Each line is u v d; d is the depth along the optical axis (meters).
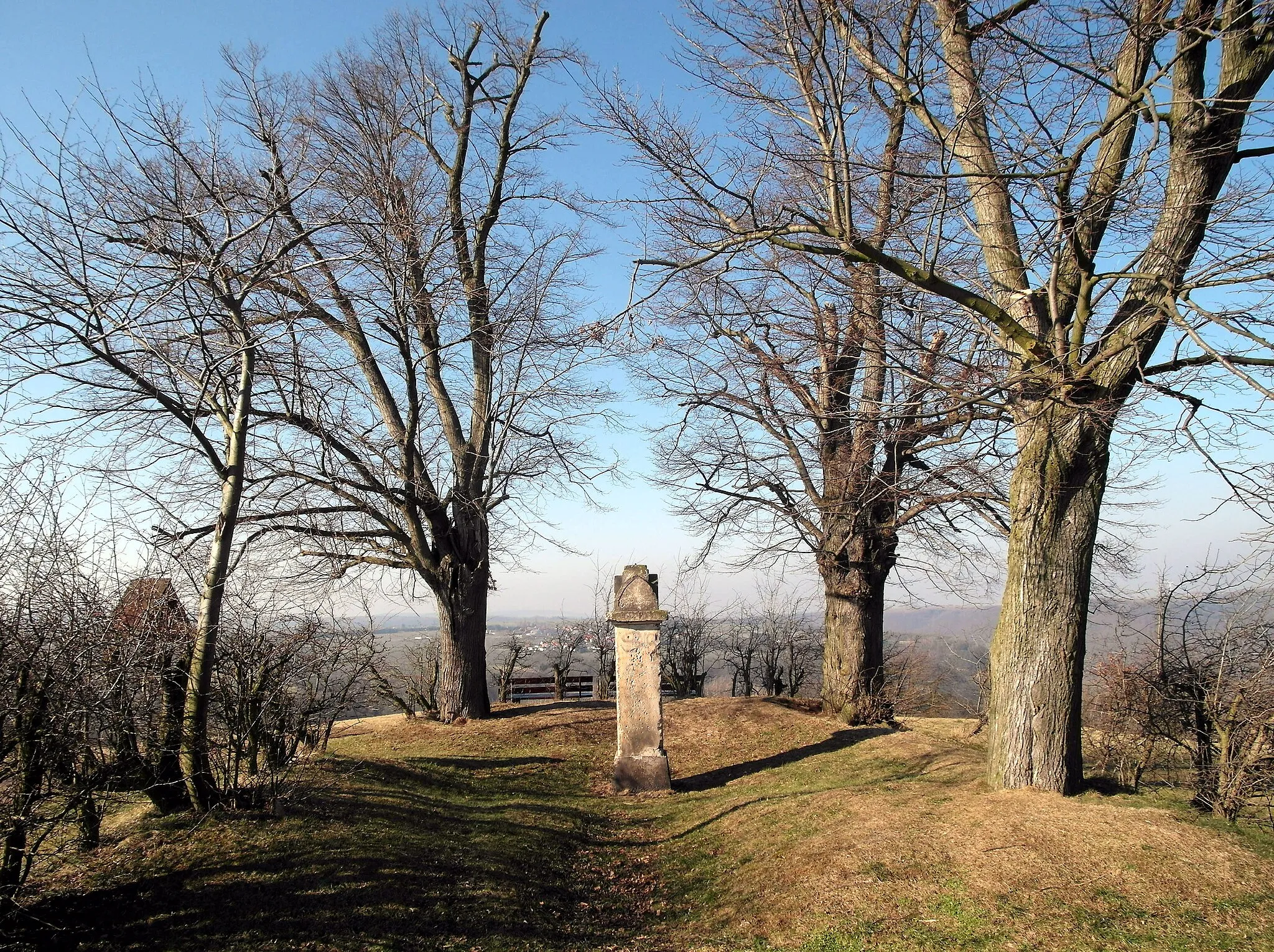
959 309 9.93
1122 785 8.80
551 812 10.15
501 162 17.67
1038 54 7.98
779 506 16.14
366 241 9.94
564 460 17.78
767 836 8.66
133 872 6.41
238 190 9.61
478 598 17.03
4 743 5.43
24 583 5.58
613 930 6.94
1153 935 5.65
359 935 5.98
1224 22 7.54
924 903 6.43
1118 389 8.10
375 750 13.76
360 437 13.46
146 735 7.05
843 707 15.48
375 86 14.68
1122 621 9.31
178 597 7.96
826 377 13.33
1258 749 7.39
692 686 23.25
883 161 10.38
